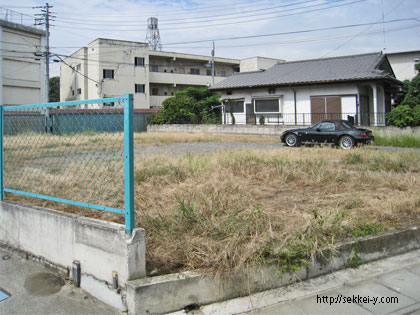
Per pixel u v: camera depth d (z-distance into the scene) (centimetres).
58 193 458
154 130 2575
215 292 293
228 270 293
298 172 673
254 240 321
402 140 1424
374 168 763
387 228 409
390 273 354
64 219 339
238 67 4391
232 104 2339
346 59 2162
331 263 348
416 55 3189
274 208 448
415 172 733
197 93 3172
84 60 3441
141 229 286
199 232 350
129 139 288
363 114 1920
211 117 2598
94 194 427
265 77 2281
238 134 2102
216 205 424
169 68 3850
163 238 346
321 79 1923
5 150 461
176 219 375
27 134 456
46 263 361
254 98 2222
